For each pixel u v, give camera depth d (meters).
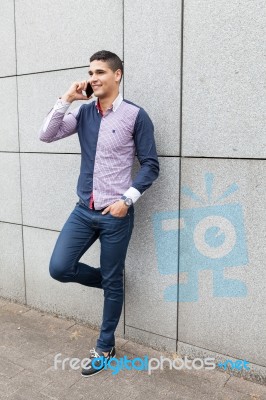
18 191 3.66
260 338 2.62
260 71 2.42
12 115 3.59
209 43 2.56
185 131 2.72
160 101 2.79
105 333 2.81
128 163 2.64
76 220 2.73
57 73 3.28
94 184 2.62
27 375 2.73
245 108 2.49
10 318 3.56
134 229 3.02
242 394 2.54
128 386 2.62
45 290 3.63
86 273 2.84
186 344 2.91
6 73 3.57
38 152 3.47
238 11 2.44
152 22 2.75
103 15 2.98
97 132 2.58
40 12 3.29
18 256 3.78
